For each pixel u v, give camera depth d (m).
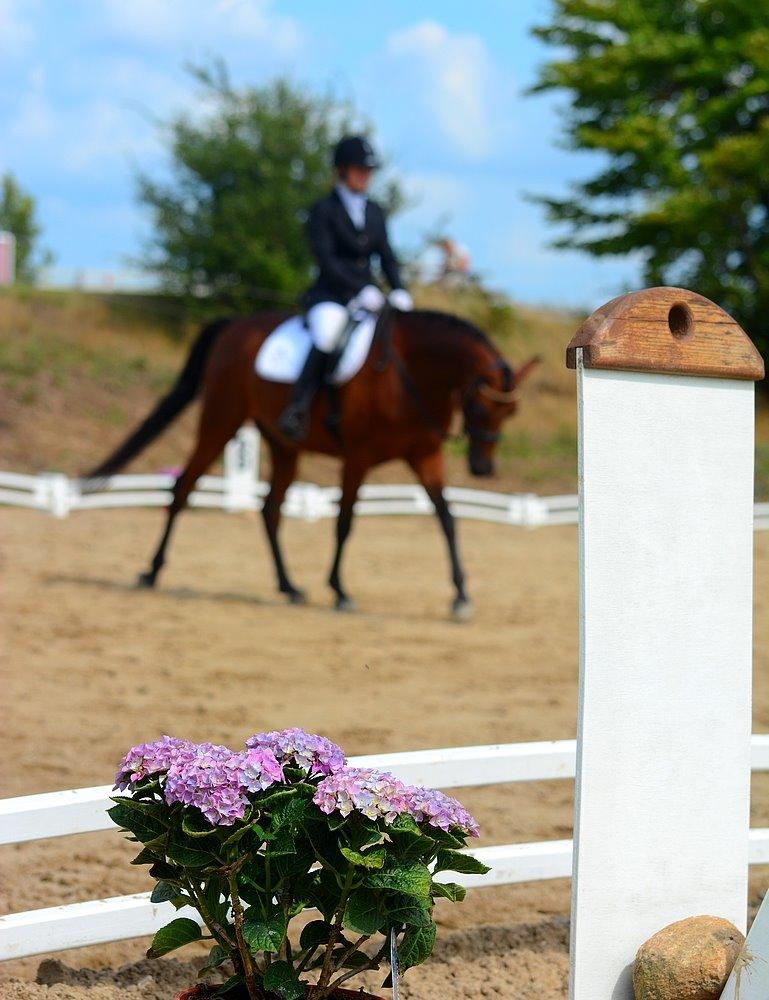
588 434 3.54
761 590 17.25
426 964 4.90
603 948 3.61
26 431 29.02
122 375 34.06
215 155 41.62
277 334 14.16
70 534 20.33
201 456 14.90
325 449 14.02
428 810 3.37
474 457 13.46
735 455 3.80
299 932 5.25
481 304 44.41
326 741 3.53
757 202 44.97
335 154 14.16
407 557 19.77
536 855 5.34
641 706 3.63
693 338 3.67
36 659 10.77
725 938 3.56
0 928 4.46
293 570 17.69
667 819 3.68
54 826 4.65
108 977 4.70
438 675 10.83
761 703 9.98
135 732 8.38
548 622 14.02
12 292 38.56
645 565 3.63
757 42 43.09
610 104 45.97
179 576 16.50
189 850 3.36
